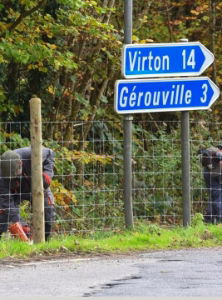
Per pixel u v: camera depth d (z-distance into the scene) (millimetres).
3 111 38281
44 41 38562
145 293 18391
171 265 22375
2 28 35562
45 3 36062
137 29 46969
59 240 26469
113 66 42281
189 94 29422
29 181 27562
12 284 19578
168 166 41562
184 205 29516
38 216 26188
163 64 29312
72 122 39094
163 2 51656
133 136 45000
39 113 26219
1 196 27453
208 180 36000
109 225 36531
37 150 26188
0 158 27844
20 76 39594
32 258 23781
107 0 40625
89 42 40625
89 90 42531
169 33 52156
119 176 42250
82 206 37219
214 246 26438
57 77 40031
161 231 27922
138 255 24406
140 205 40594
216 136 46562
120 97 28656
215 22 52156
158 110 29094
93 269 21766
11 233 27188
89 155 39000
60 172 37719
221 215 35594
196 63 29594
